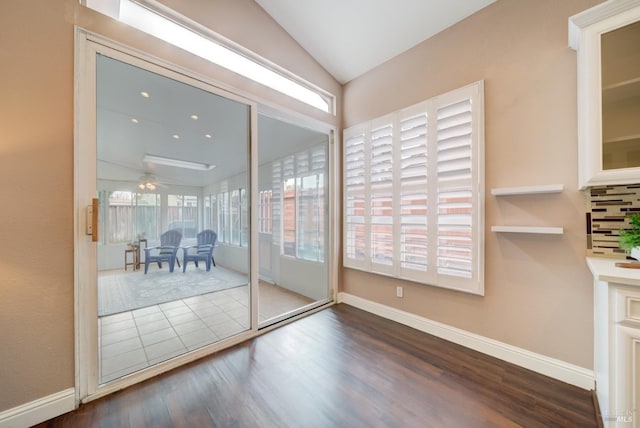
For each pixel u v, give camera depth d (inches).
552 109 68.3
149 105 72.5
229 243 90.3
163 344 76.3
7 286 52.7
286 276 146.3
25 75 54.2
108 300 66.2
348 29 98.3
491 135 78.7
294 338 92.4
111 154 66.1
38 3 55.4
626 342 44.5
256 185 95.3
